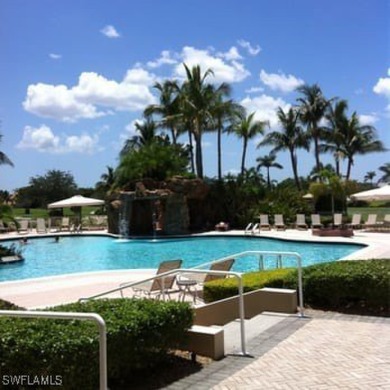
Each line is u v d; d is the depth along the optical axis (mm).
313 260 19438
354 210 43656
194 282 9938
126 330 4637
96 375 4270
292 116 45750
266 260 19953
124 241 28562
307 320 7156
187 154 41531
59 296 11070
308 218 32375
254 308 8094
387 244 19969
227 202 34031
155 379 4988
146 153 33875
